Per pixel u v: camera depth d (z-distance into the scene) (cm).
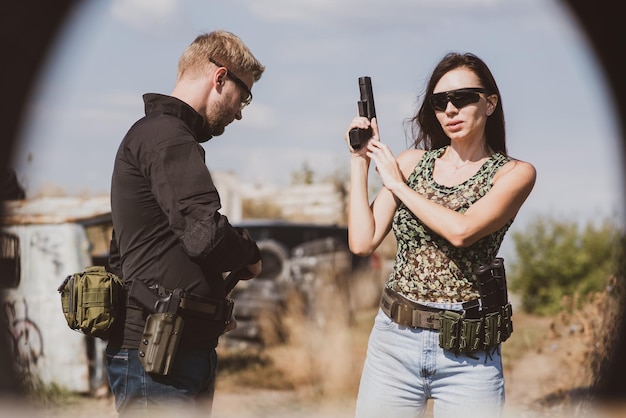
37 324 923
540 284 1520
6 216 934
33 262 932
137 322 404
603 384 746
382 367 415
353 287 1340
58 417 844
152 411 402
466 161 417
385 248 1541
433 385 407
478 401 398
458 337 396
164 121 402
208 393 429
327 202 1780
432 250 405
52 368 923
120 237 410
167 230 402
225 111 428
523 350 1034
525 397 833
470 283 401
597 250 1507
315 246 1336
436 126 438
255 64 434
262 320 1200
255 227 1343
